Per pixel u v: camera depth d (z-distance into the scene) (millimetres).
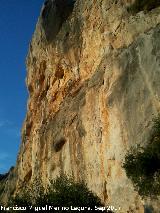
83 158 35750
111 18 36969
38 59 52219
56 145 40156
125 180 29688
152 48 29828
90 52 40125
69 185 32469
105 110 33500
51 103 47656
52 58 47875
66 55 44781
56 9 45500
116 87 32250
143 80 29781
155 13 32438
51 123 43531
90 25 40531
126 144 30141
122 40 34875
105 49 36906
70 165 37500
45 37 48500
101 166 33094
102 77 35469
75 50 43062
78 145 36750
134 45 31922
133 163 27625
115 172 31062
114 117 31938
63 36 45125
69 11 45250
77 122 37594
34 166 46094
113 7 37000
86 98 37125
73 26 43688
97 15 39438
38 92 52625
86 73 40750
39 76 52125
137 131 29094
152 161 26859
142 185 26797
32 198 32594
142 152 28047
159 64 28797
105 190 32156
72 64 43812
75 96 41125
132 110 30047
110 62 34594
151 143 27547
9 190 57250
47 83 50031
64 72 45719
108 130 32719
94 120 34938
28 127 54875
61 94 45719
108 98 32781
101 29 38344
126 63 32125
